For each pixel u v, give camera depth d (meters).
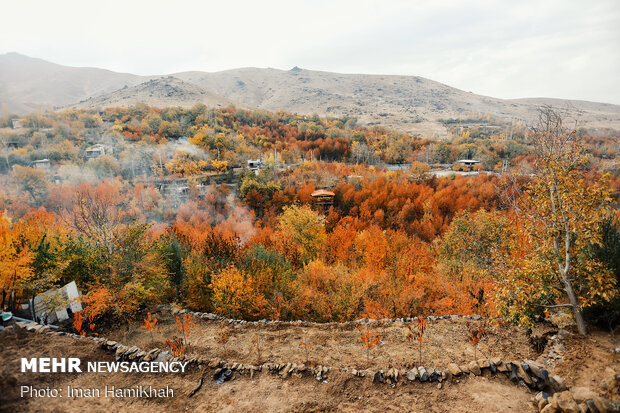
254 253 30.69
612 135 179.00
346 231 55.91
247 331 16.06
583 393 8.55
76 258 22.16
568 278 11.98
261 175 104.69
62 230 28.73
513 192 13.97
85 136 162.25
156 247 25.58
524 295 12.08
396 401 9.52
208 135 159.12
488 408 8.98
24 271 17.64
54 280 19.38
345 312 26.42
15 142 138.12
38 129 161.62
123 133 162.38
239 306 22.84
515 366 10.30
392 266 40.72
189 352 13.90
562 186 12.27
